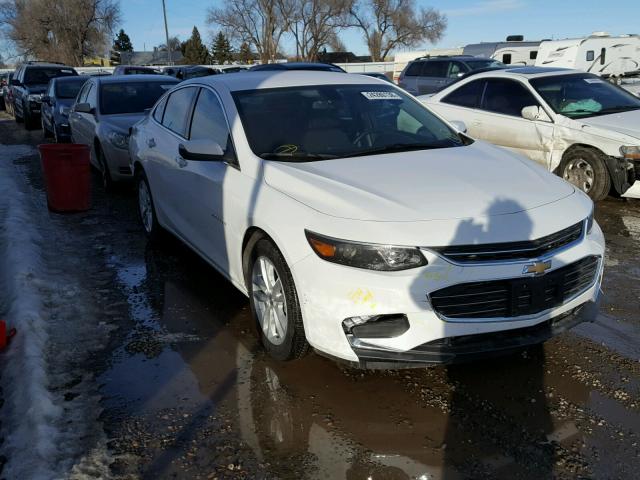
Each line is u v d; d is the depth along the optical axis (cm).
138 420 306
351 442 288
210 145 402
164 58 7544
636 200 750
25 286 453
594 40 1678
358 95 468
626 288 473
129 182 838
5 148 1345
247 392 332
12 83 2045
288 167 368
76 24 5709
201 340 395
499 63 1764
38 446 277
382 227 299
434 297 294
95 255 572
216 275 516
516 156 415
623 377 342
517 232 304
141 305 452
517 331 313
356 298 297
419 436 292
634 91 1288
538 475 263
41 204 773
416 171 362
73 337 396
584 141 721
